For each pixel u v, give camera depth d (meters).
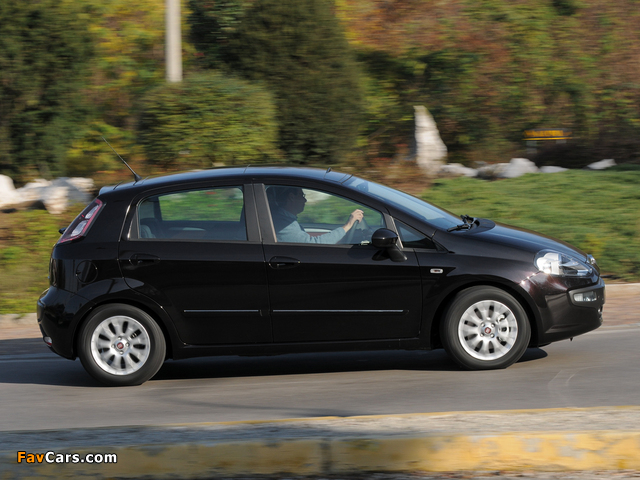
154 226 16.19
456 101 39.97
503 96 39.91
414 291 15.62
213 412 14.16
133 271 15.86
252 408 14.28
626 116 40.09
